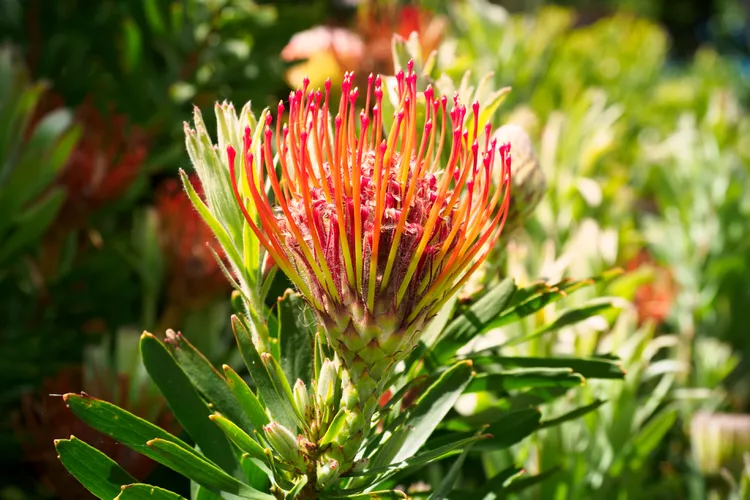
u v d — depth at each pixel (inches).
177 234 31.2
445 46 36.3
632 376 29.3
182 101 40.9
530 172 21.7
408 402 21.0
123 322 36.8
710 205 46.1
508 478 21.4
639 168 62.0
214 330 31.3
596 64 84.7
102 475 18.8
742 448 30.4
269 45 42.5
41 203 30.7
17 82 32.6
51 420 27.4
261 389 19.4
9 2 44.2
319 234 17.9
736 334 44.6
